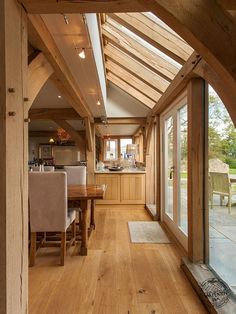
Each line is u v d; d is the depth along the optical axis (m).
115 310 2.01
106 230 4.30
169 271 2.72
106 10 1.37
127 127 9.16
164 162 4.86
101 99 4.43
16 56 1.26
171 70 3.55
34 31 1.77
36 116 5.86
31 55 2.07
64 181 2.90
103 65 4.15
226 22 1.13
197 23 1.12
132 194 6.39
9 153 1.18
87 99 4.43
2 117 1.14
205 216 2.70
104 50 4.35
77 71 2.95
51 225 2.92
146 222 4.84
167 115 4.53
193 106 2.70
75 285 2.42
